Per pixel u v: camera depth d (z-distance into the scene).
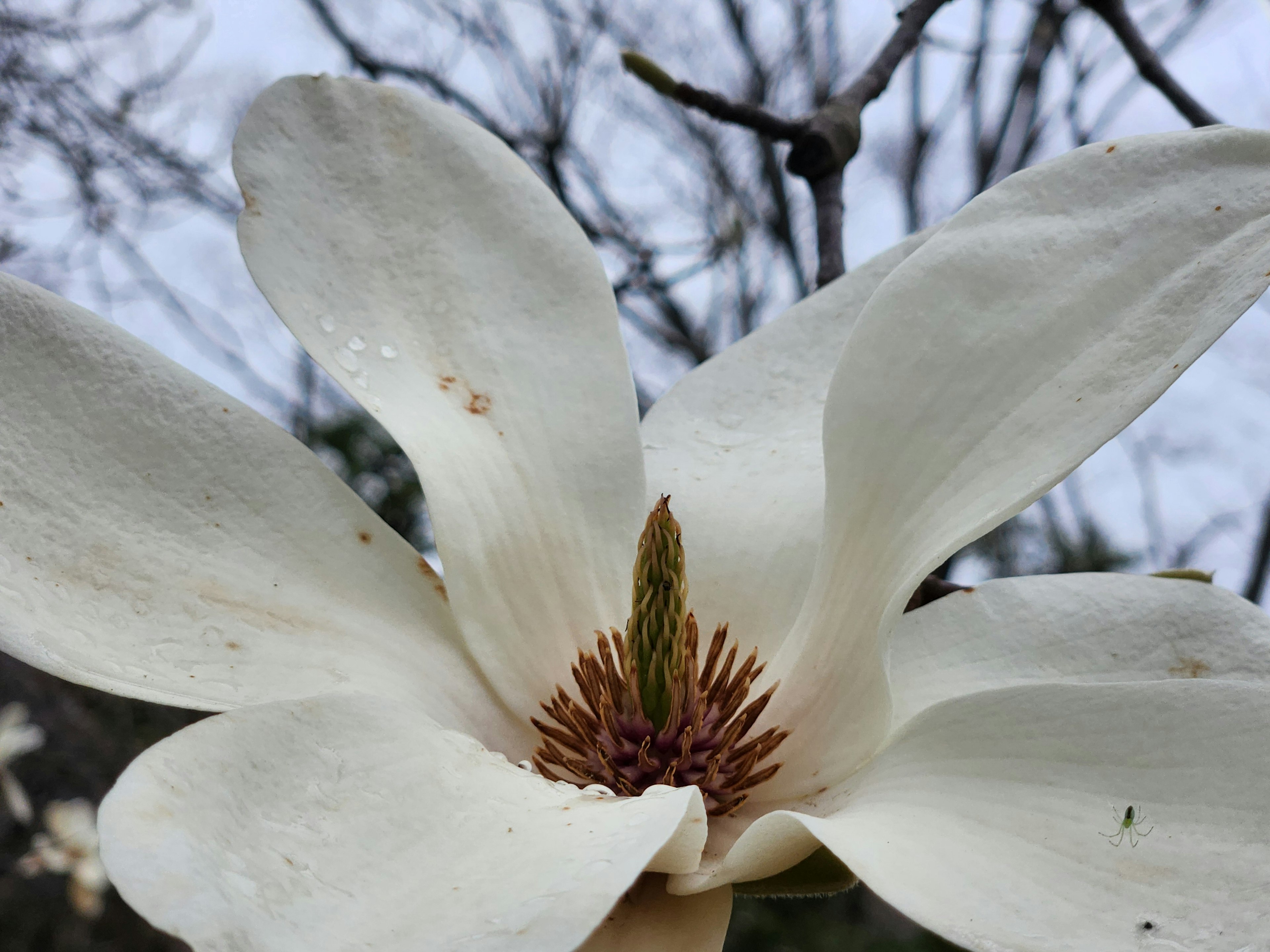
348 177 0.13
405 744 0.09
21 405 0.11
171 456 0.11
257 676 0.11
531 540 0.13
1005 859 0.09
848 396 0.12
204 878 0.07
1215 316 0.10
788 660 0.13
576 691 0.13
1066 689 0.10
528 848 0.08
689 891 0.09
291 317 0.12
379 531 0.12
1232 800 0.09
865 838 0.09
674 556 0.12
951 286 0.12
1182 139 0.11
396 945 0.07
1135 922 0.08
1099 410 0.11
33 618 0.10
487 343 0.13
